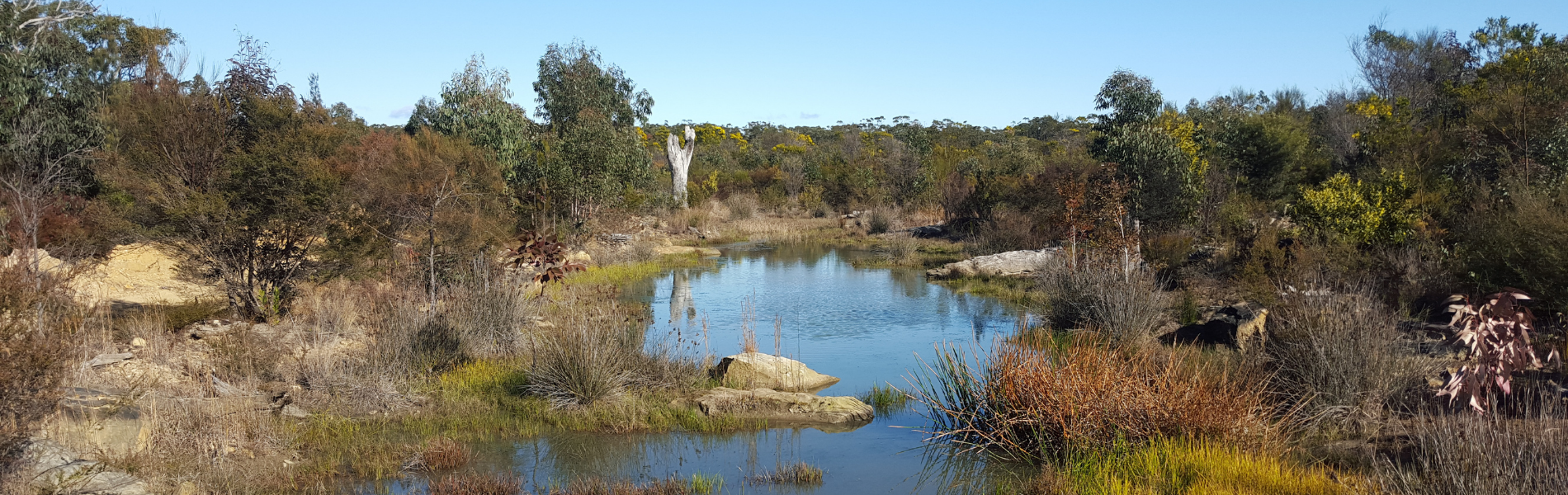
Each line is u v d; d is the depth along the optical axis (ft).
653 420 27.12
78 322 28.55
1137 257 47.26
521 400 28.78
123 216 38.73
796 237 107.45
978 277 64.44
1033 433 23.31
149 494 18.04
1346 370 24.13
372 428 25.84
